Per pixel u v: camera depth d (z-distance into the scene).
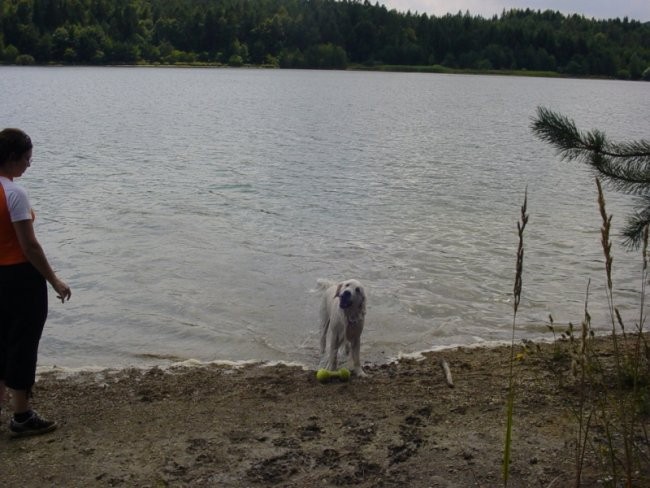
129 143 29.53
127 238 13.43
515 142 34.12
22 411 5.98
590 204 18.12
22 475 5.37
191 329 9.20
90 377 7.64
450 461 5.54
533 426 6.10
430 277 11.47
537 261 12.59
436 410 6.56
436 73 163.62
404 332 9.20
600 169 6.70
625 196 19.31
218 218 15.38
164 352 8.53
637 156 6.68
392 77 136.38
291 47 163.62
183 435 6.07
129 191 18.42
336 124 41.97
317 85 97.06
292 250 12.91
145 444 5.89
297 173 22.38
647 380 6.33
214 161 24.73
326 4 176.38
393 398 6.93
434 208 17.20
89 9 148.62
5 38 135.62
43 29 140.00
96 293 10.45
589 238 14.36
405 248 13.25
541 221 15.90
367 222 15.41
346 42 166.75
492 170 24.31
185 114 46.50
